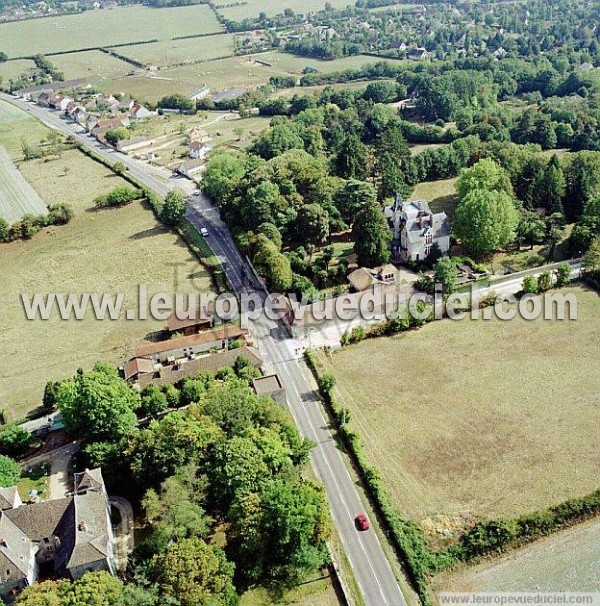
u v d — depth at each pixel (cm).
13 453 13238
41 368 16138
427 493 11688
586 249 18888
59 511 10781
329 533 10506
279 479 11112
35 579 10344
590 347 15212
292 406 14162
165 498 10769
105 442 12531
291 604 10012
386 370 15075
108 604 9138
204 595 9362
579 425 12925
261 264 18512
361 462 12312
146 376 14888
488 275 18462
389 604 9869
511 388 14112
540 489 11550
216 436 11975
